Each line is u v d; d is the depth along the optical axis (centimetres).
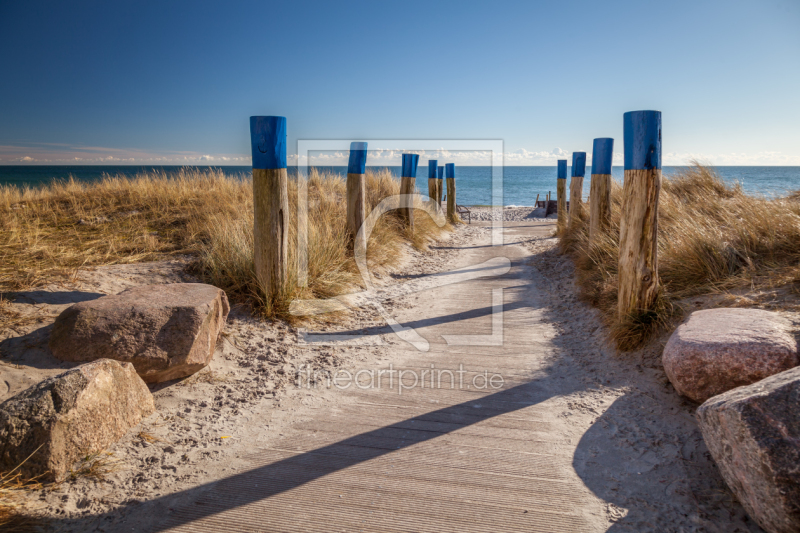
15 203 881
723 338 299
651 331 404
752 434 200
